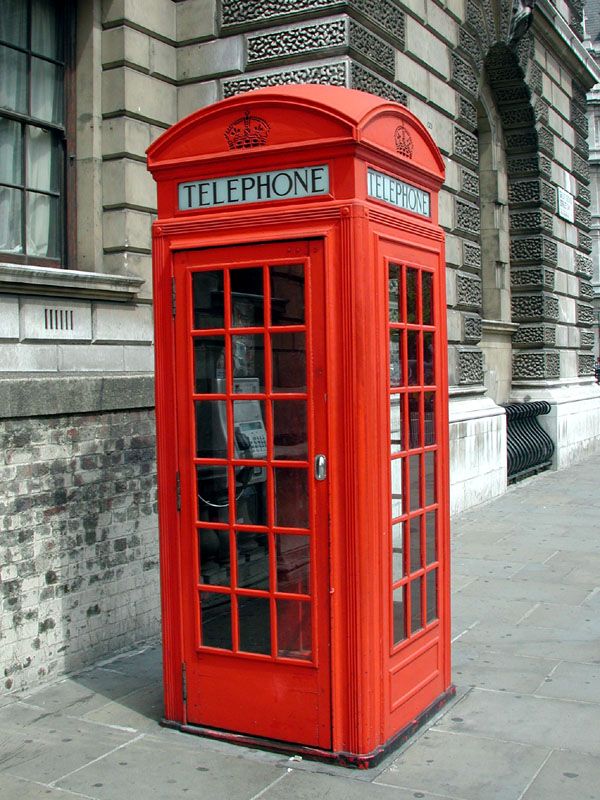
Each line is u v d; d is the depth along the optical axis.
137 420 6.54
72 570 5.97
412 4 9.84
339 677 4.43
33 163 7.11
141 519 6.57
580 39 18.34
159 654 6.30
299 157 4.41
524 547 9.64
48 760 4.58
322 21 8.13
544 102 15.32
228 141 4.60
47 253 7.23
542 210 15.20
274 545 4.54
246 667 4.65
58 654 5.84
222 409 4.66
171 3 8.26
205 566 4.75
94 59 7.39
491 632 6.72
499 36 13.00
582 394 17.02
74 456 6.00
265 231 4.49
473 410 12.05
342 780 4.29
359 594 4.36
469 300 11.94
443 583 5.25
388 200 4.66
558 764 4.47
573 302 17.08
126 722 5.04
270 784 4.26
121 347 7.16
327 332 4.35
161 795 4.18
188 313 4.69
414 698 4.88
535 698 5.36
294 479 4.50
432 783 4.26
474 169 12.03
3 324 6.09
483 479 12.35
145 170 7.60
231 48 8.25
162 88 8.07
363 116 4.33
